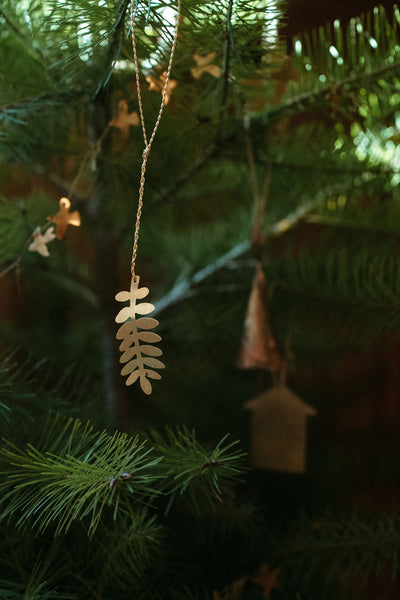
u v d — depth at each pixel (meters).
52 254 0.70
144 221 0.69
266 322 0.59
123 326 0.42
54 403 0.54
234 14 0.46
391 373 0.87
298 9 0.63
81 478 0.40
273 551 0.65
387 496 0.84
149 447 0.51
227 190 0.76
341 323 0.68
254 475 0.80
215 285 0.73
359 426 0.88
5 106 0.50
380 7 0.52
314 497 0.79
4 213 0.63
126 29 0.45
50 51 0.50
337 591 0.69
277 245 0.80
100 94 0.52
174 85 0.51
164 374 0.78
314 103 0.55
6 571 0.52
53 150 0.58
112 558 0.50
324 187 0.67
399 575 0.78
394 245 0.69
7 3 0.52
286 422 0.60
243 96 0.55
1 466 0.46
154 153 0.58
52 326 0.95
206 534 0.66
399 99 0.58
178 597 0.56
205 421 0.82
